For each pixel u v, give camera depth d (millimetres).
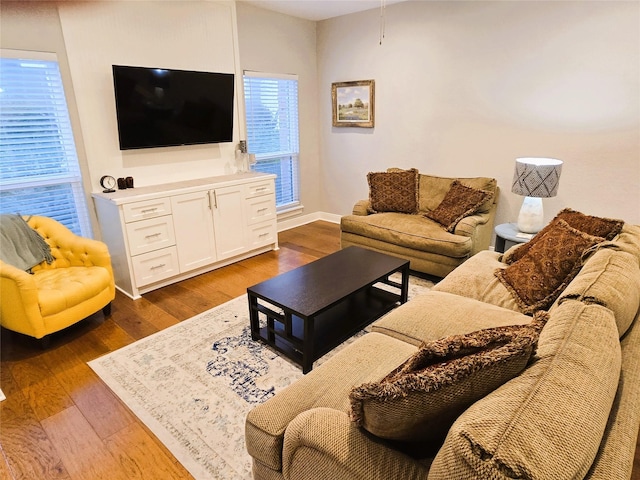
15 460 1736
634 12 2979
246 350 2514
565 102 3428
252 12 4234
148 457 1747
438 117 4223
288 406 1366
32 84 2908
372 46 4531
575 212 2547
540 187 3039
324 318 2650
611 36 3107
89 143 3268
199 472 1675
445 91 4105
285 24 4605
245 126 4453
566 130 3469
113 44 3266
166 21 3561
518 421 786
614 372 1002
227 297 3281
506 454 711
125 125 3326
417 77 4266
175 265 3500
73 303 2557
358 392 997
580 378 926
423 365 1048
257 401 2076
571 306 1302
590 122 3338
